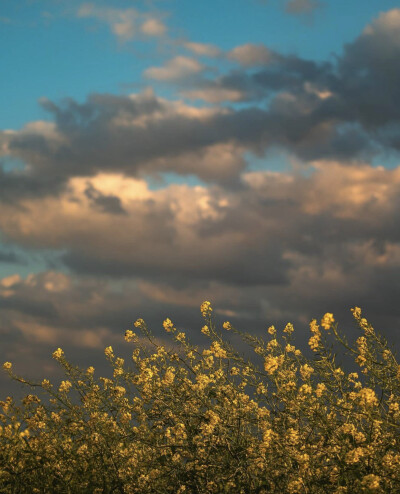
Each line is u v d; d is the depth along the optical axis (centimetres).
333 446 531
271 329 704
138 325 732
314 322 596
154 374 664
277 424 584
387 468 489
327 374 605
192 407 615
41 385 680
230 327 714
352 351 569
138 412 646
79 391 672
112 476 587
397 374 562
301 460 509
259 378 661
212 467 555
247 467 546
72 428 646
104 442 604
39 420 652
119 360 715
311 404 560
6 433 593
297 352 681
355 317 605
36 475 591
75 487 587
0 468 579
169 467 570
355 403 539
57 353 689
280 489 530
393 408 555
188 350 710
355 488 479
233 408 607
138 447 609
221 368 687
